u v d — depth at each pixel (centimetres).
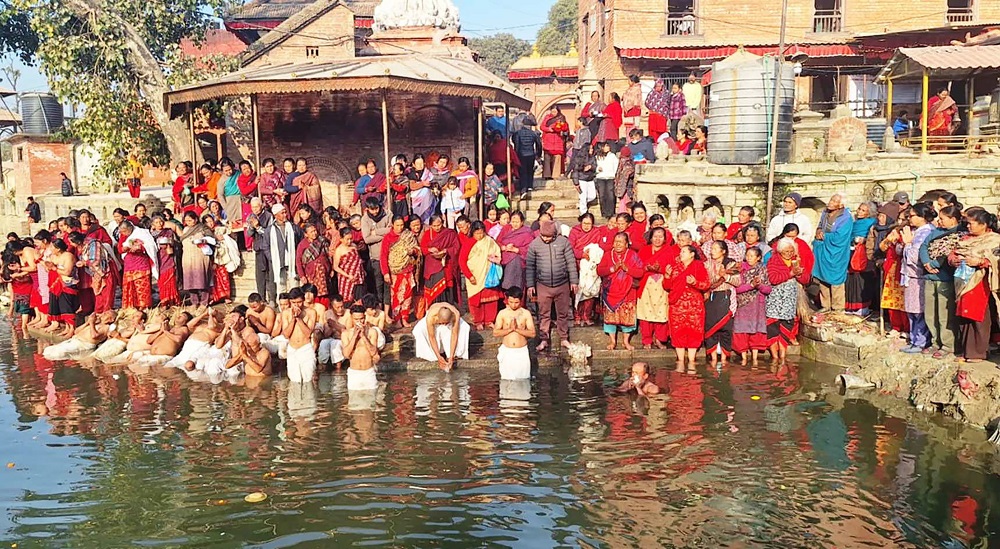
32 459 848
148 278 1415
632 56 2339
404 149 1783
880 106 2247
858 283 1191
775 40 2353
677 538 659
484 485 760
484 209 1552
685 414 943
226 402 1024
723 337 1150
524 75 3681
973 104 1862
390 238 1272
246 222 1400
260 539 664
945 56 1570
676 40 2364
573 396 1018
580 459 818
